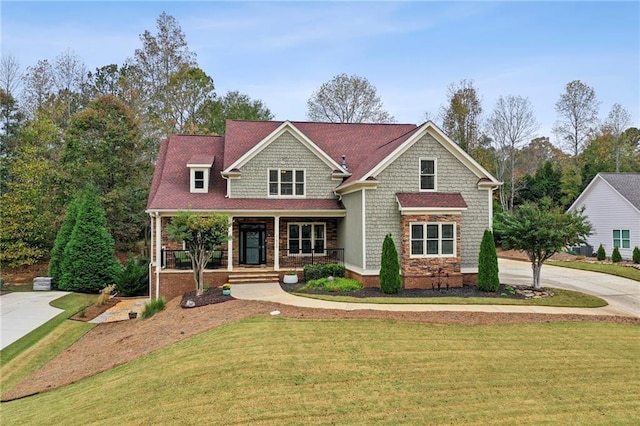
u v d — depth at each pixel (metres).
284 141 21.08
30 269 30.14
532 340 10.77
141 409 7.83
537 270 17.25
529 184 43.41
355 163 22.33
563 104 51.66
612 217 30.03
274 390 8.12
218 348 10.20
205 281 18.86
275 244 19.62
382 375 8.71
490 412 7.38
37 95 40.47
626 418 7.26
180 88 41.06
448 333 11.08
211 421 7.17
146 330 13.58
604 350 10.30
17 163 27.44
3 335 14.82
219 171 22.34
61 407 8.80
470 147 44.25
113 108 31.81
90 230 23.97
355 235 18.62
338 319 12.05
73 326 16.23
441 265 17.28
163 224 20.11
